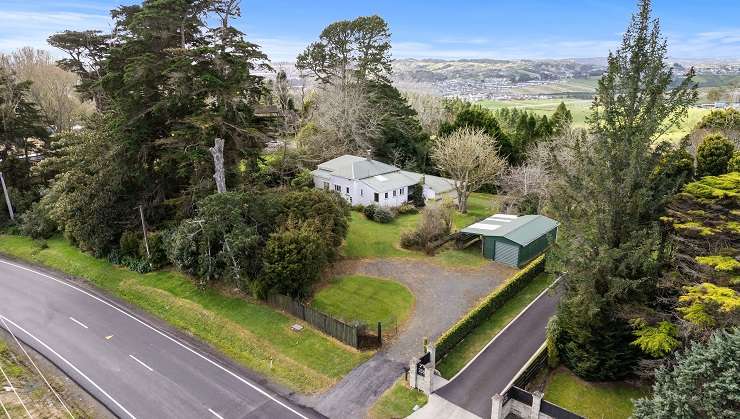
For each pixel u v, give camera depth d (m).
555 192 30.70
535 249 36.66
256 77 34.72
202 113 32.06
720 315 16.92
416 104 85.69
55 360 23.64
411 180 51.16
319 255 29.67
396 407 20.23
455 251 38.38
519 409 19.75
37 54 72.06
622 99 19.95
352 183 48.41
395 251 38.06
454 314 28.16
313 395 21.14
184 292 30.56
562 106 62.97
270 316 27.41
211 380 22.20
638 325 19.97
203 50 29.77
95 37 50.28
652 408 15.60
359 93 63.22
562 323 22.02
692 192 23.17
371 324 26.86
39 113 55.50
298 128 64.12
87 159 35.34
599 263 19.89
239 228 28.92
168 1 30.95
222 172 31.73
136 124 33.12
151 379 22.19
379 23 66.25
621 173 20.27
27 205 45.78
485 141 49.12
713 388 14.49
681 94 19.36
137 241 35.06
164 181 37.66
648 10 18.92
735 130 45.47
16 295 31.33
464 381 21.97
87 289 32.38
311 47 71.94
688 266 20.88
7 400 20.33
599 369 21.45
